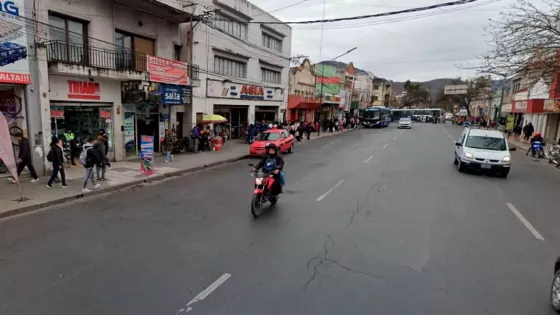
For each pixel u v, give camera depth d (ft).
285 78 107.34
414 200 31.63
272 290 15.25
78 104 44.60
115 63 49.32
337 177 42.29
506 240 22.02
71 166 44.34
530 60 46.42
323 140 99.14
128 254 18.95
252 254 19.11
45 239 21.12
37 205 27.78
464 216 27.04
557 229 24.49
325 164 53.01
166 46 58.85
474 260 18.84
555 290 14.21
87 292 14.90
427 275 16.96
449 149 76.43
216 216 26.14
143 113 55.98
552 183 42.09
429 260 18.72
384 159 58.95
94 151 32.78
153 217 25.81
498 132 49.37
